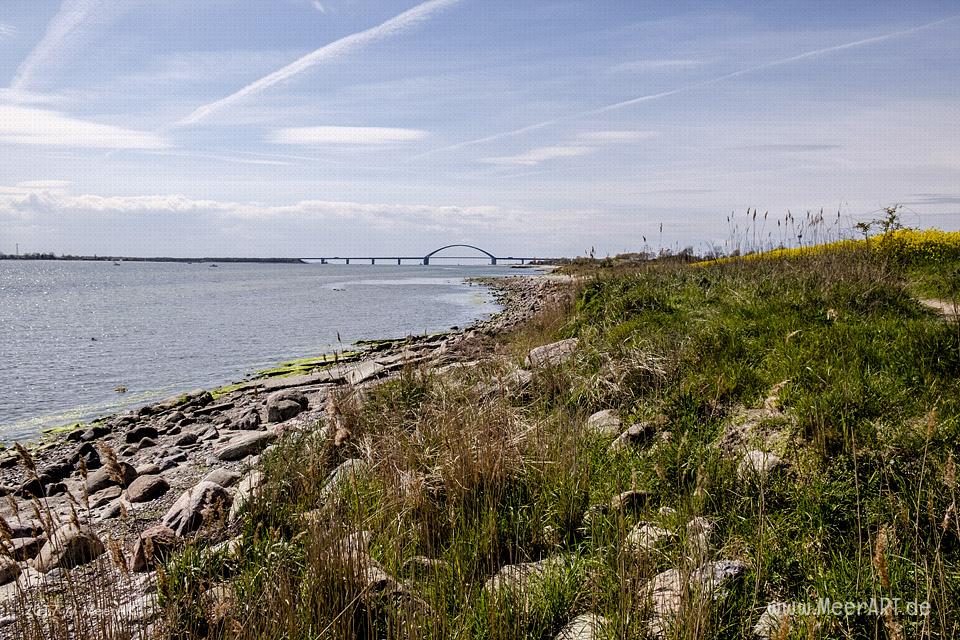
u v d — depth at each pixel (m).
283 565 4.39
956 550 3.89
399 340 23.73
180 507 6.17
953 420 5.09
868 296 9.18
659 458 5.82
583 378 8.36
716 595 3.78
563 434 6.50
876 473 4.73
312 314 36.50
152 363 20.19
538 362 9.38
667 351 8.16
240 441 9.41
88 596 4.48
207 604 4.04
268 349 22.89
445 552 4.77
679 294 12.15
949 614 3.39
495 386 8.67
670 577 4.08
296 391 14.42
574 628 3.87
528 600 4.05
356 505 5.25
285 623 3.79
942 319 8.23
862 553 4.07
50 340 25.47
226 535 5.52
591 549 4.52
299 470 6.44
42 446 11.15
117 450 10.47
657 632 3.66
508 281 76.31
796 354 7.00
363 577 4.20
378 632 4.01
